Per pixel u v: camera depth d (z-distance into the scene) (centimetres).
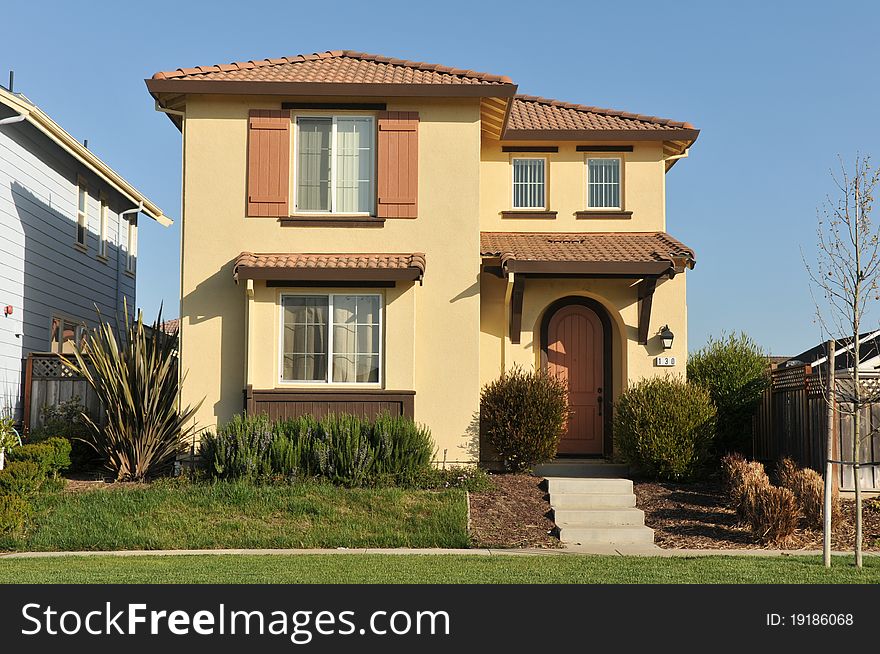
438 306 1667
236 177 1675
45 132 1970
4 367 1891
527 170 1953
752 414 1758
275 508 1414
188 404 1642
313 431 1548
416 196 1680
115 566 1120
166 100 1694
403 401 1634
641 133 1905
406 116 1686
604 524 1430
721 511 1470
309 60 1819
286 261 1625
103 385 1650
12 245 1941
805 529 1394
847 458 1514
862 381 1505
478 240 1678
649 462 1622
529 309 1783
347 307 1659
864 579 1002
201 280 1661
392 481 1517
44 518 1377
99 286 2481
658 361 1756
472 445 1645
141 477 1609
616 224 1928
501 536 1371
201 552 1268
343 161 1692
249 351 1622
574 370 1841
